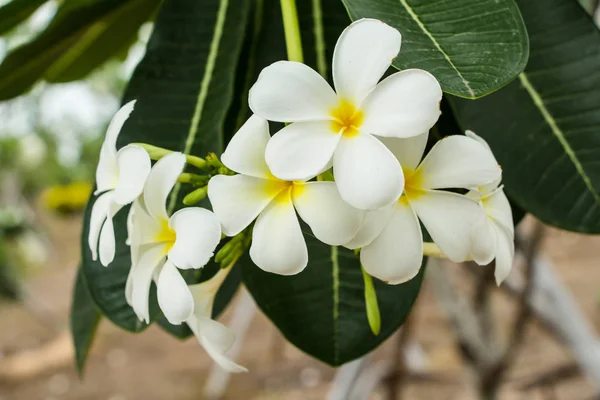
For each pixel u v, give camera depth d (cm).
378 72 55
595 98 68
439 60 57
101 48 101
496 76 56
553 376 152
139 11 93
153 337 523
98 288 69
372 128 55
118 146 71
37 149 624
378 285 70
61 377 463
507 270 60
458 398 308
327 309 70
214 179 57
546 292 131
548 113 69
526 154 69
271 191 57
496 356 142
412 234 57
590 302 453
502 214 60
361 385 154
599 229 67
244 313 191
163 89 72
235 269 74
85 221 69
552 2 69
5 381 456
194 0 73
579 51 69
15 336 536
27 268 644
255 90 56
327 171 58
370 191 54
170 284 57
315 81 56
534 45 69
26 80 98
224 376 332
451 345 364
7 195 673
